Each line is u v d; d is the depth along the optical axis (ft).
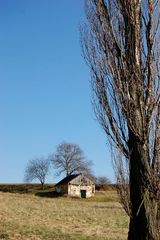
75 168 448.24
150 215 47.67
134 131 49.11
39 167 457.68
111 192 401.49
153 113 49.80
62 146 455.22
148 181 48.21
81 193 377.50
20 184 472.44
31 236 99.81
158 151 49.01
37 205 195.00
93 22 53.26
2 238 95.81
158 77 50.55
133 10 52.24
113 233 111.14
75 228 119.65
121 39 51.93
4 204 182.91
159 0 52.54
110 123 50.52
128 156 49.62
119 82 50.37
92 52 52.54
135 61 50.90
